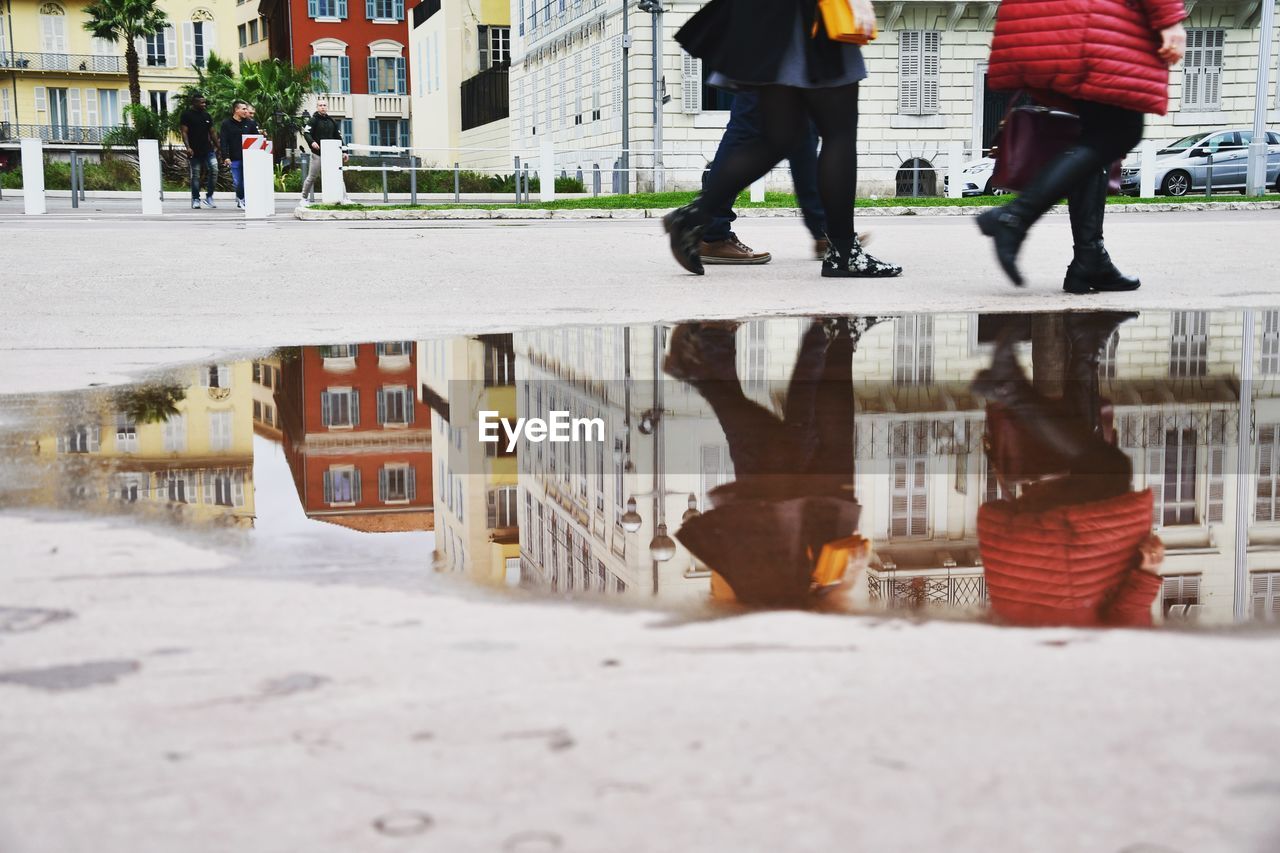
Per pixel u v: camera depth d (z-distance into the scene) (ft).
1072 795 3.59
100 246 30.09
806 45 20.66
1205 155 82.02
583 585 5.60
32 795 3.68
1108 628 4.99
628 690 4.38
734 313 17.21
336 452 9.11
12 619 5.22
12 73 185.57
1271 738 3.95
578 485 7.77
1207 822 3.43
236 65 237.25
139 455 8.95
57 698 4.38
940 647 4.78
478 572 5.82
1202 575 5.75
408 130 201.87
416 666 4.64
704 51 21.08
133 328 16.14
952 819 3.45
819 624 5.06
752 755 3.86
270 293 20.18
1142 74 17.51
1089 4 17.13
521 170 70.90
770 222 47.62
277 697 4.37
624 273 23.65
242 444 9.40
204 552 6.23
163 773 3.81
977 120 100.12
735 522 6.77
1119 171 19.34
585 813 3.51
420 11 185.88
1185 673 4.50
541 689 4.41
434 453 9.01
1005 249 18.81
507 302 18.85
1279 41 99.81
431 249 29.78
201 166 71.67
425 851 3.32
